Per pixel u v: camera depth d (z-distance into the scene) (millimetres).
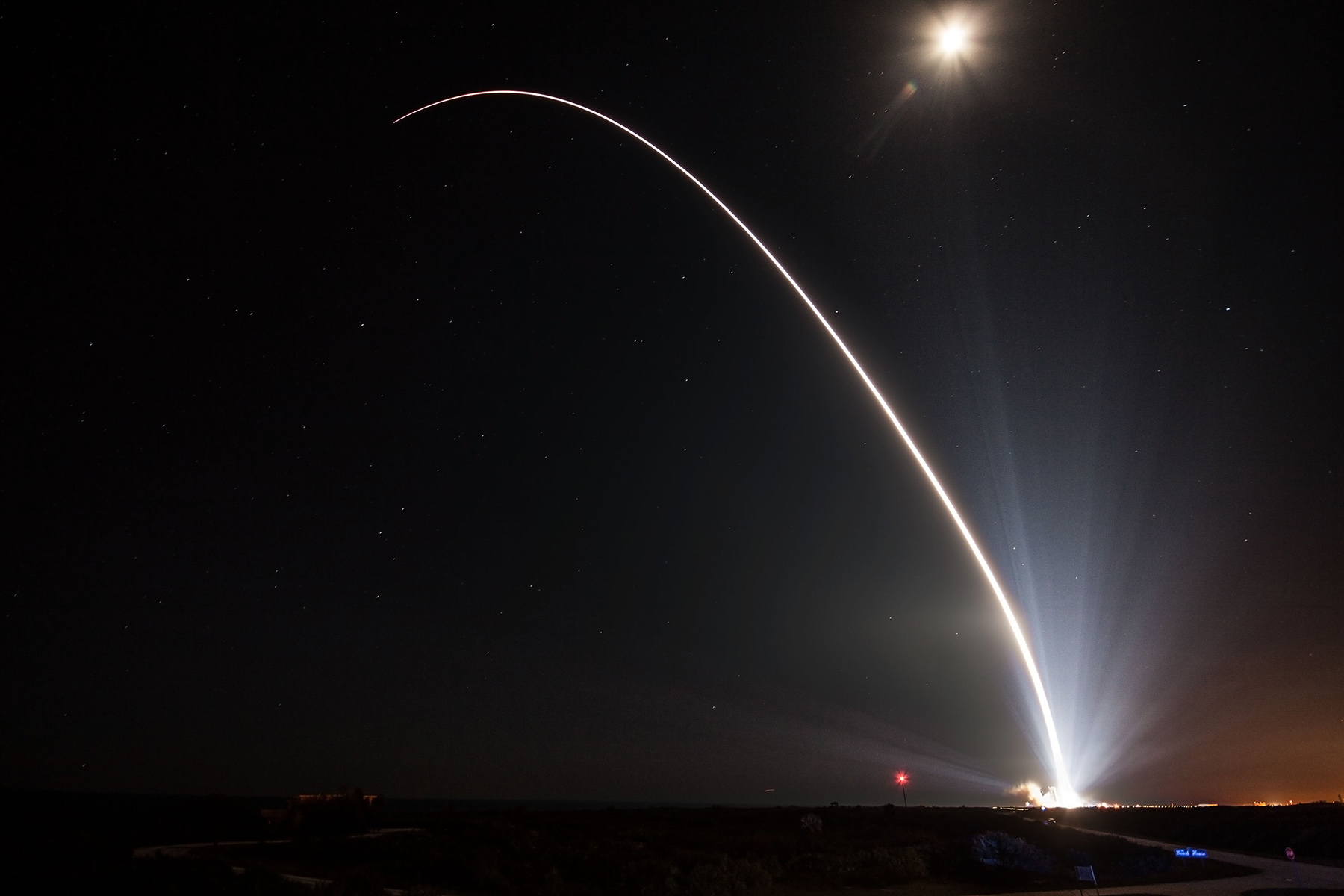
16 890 15766
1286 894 22984
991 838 32844
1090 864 31562
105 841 22891
